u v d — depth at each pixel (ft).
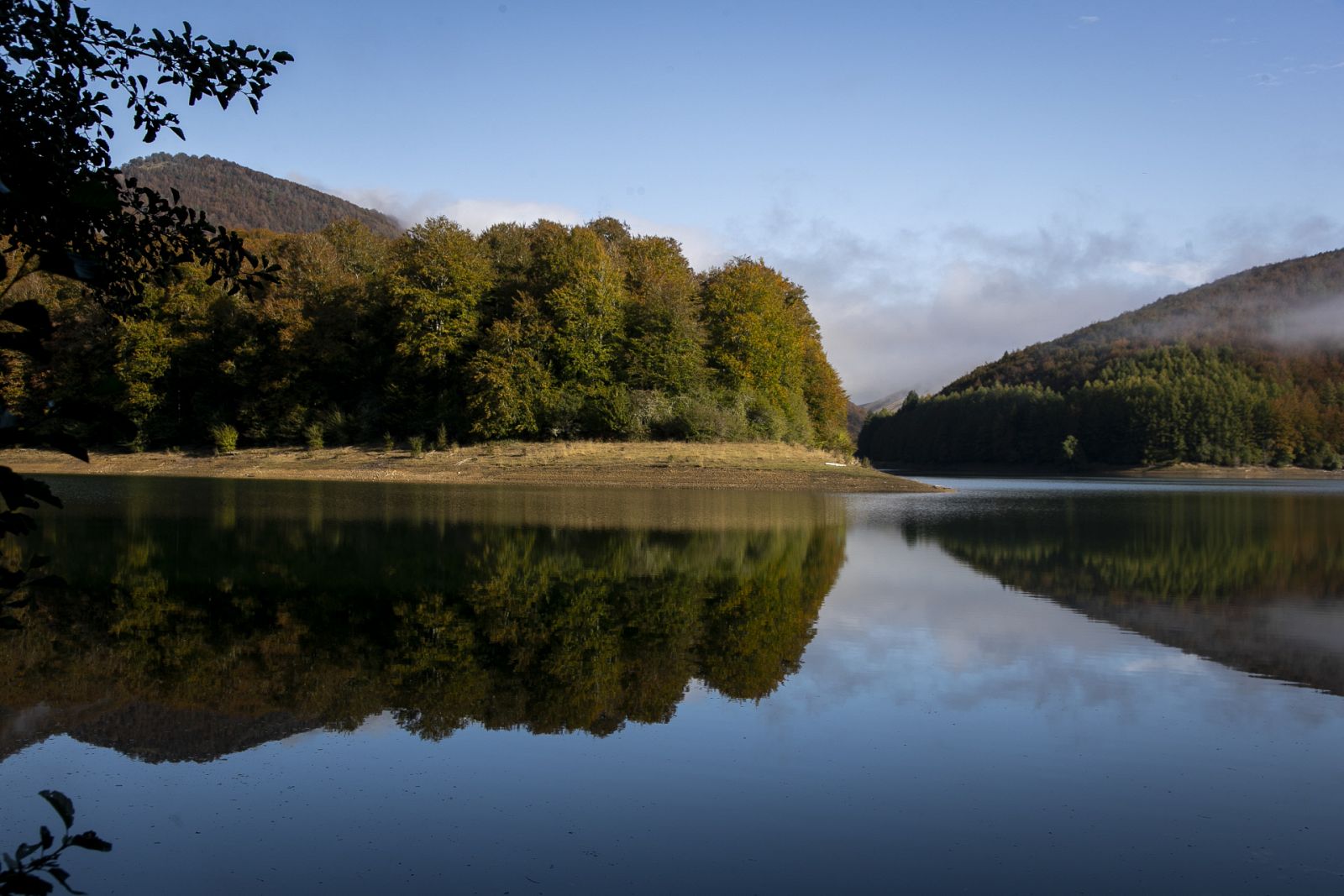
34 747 34.01
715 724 37.50
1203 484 303.68
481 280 209.97
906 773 32.37
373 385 214.90
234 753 33.71
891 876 25.21
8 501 10.07
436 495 142.51
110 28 14.73
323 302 209.36
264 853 26.03
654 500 144.15
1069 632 55.06
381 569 72.59
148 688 40.83
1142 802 30.19
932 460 491.31
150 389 199.72
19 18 13.94
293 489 148.97
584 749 34.40
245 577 67.21
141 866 25.23
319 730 36.19
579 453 189.37
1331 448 404.16
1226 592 70.64
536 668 45.42
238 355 201.05
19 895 10.65
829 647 50.62
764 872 25.34
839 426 299.99
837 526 116.06
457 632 52.24
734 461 190.80
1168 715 39.19
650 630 54.19
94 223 13.99
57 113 14.46
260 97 16.02
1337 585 74.28
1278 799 30.48
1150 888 24.79
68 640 48.39
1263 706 40.34
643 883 24.61
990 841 27.30
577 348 203.10
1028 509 155.22
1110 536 110.52
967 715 38.91
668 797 30.12
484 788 30.76
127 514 107.04
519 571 73.46
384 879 24.62
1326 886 24.94
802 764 33.12
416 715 38.01
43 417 10.36
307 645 48.57
